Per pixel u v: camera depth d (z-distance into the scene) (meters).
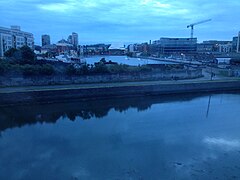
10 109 34.38
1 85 41.25
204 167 17.73
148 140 23.08
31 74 43.59
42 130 26.08
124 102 40.78
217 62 92.19
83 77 48.12
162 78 57.03
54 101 38.91
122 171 17.23
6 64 43.03
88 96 41.62
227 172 17.00
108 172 17.09
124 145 21.89
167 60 113.62
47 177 16.52
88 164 18.30
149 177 16.44
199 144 22.16
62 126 27.52
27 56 54.03
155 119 30.53
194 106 38.50
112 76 51.19
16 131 25.73
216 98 45.59
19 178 16.39
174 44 166.88
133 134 24.81
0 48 80.94
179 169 17.47
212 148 21.25
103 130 26.11
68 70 46.94
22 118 30.50
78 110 34.94
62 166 17.98
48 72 44.84
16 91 36.94
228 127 27.39
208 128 26.98
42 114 32.44
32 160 18.95
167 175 16.64
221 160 18.86
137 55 170.62
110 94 43.50
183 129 26.53
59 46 141.88
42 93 38.16
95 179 16.22
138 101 41.72
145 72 55.28
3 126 27.36
